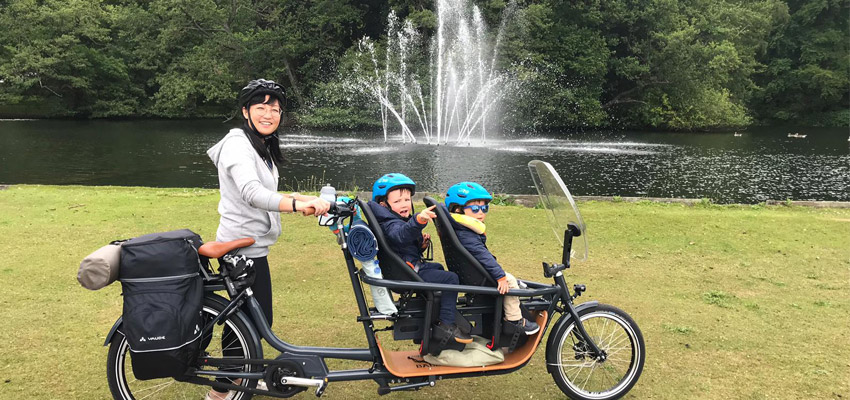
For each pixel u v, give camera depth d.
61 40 35.06
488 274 3.03
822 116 42.91
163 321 2.61
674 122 34.44
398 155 19.91
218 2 36.94
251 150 2.91
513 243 6.74
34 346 3.88
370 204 3.01
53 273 5.40
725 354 3.93
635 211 8.55
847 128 38.59
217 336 4.02
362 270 2.96
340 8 35.00
